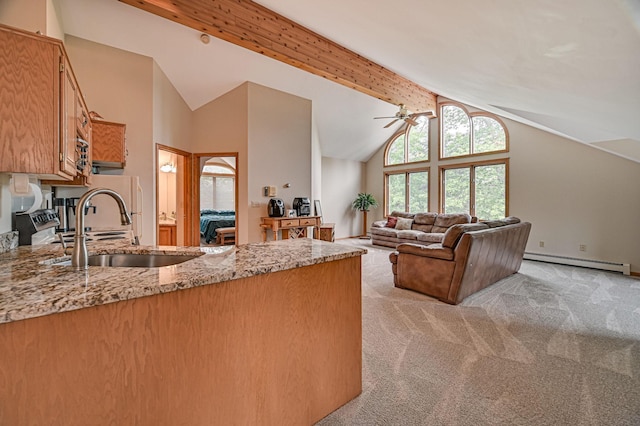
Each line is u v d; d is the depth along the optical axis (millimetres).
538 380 1923
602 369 2045
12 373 843
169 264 1842
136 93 4230
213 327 1186
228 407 1238
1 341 826
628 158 4477
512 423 1558
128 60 4172
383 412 1638
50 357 886
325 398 1608
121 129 3852
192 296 1129
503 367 2074
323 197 8508
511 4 1601
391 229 7348
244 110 5301
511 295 3623
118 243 2242
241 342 1269
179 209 5703
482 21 1921
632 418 1586
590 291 3799
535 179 5781
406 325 2770
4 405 838
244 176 5316
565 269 4996
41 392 879
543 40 1843
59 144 1543
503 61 2436
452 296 3311
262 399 1347
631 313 3057
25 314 814
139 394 1031
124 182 3600
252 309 1299
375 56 4383
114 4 3598
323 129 7242
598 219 5051
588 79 2164
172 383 1095
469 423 1559
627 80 1982
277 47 3809
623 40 1540
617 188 4863
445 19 2102
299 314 1476
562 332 2621
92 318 943
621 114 2758
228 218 7477
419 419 1585
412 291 3771
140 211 3711
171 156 7285
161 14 3111
